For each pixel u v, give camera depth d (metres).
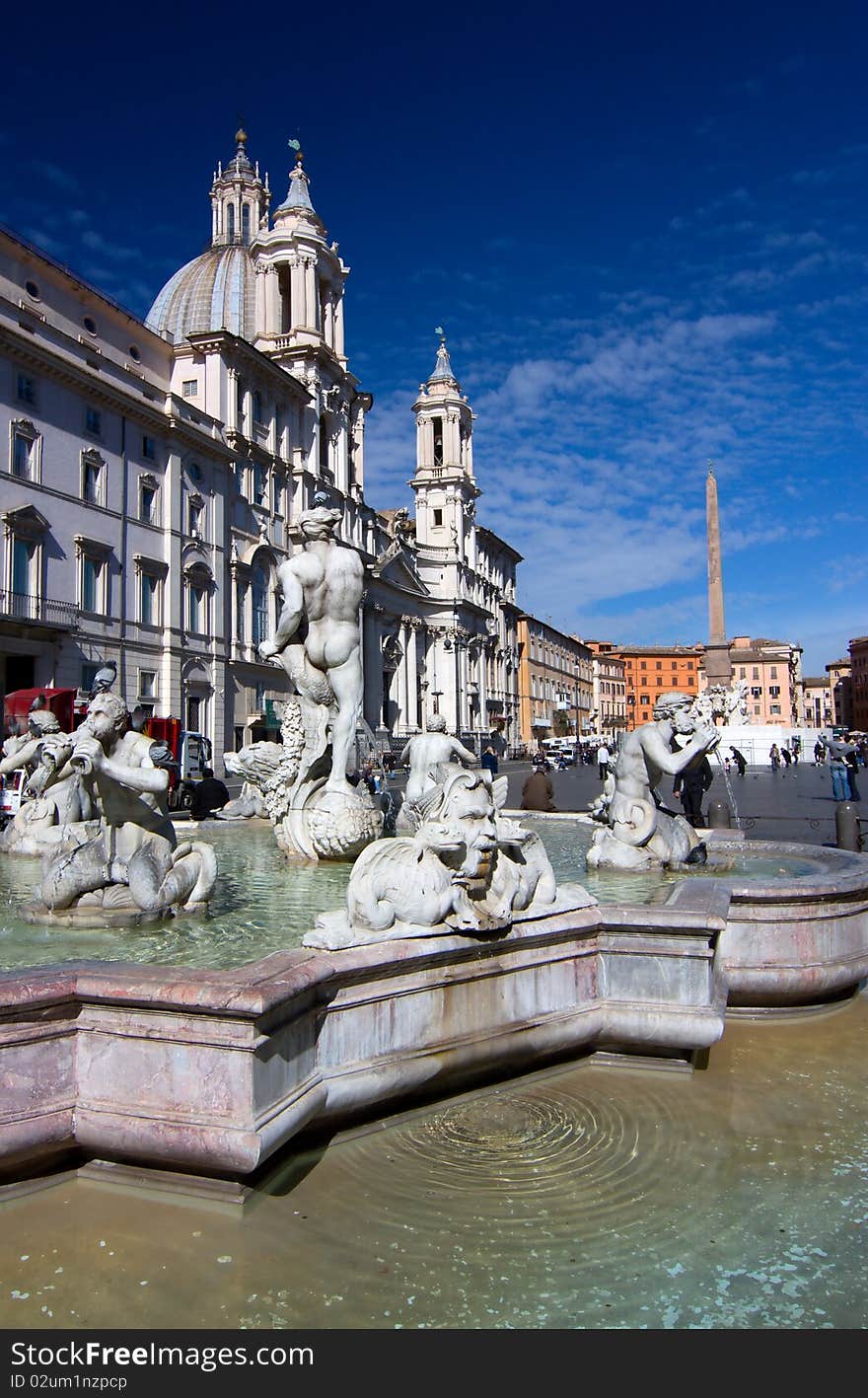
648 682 151.00
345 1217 3.33
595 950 4.75
